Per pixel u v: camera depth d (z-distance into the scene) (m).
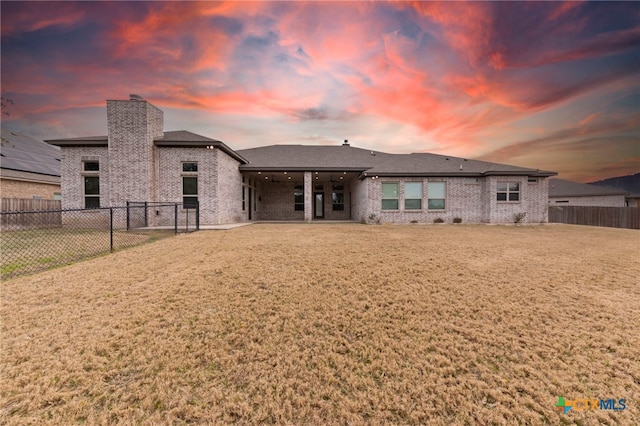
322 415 1.74
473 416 1.74
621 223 14.77
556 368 2.22
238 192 15.38
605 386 2.01
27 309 3.17
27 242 7.55
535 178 15.42
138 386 1.98
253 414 1.74
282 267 4.95
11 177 13.27
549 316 3.12
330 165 16.47
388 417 1.73
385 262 5.34
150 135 12.09
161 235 9.02
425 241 7.96
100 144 12.12
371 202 15.32
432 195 15.45
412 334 2.75
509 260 5.62
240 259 5.50
